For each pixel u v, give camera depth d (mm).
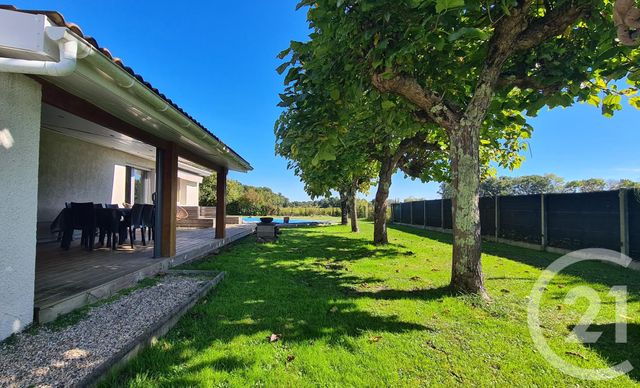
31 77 2627
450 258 6773
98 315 3021
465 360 2348
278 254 7168
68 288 3367
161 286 4078
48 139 6586
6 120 2420
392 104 4109
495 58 3693
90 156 7891
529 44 3539
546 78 3830
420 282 4641
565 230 7551
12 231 2473
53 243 6555
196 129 4547
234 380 2033
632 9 1759
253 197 31484
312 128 3637
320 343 2598
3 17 2057
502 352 2473
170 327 2816
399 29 3010
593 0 3133
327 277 4941
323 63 3236
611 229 6355
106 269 4293
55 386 1879
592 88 4121
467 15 3646
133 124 4250
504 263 6184
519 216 9180
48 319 2795
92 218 5754
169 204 5320
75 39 2156
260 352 2408
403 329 2895
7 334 2430
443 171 9539
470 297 3754
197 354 2357
